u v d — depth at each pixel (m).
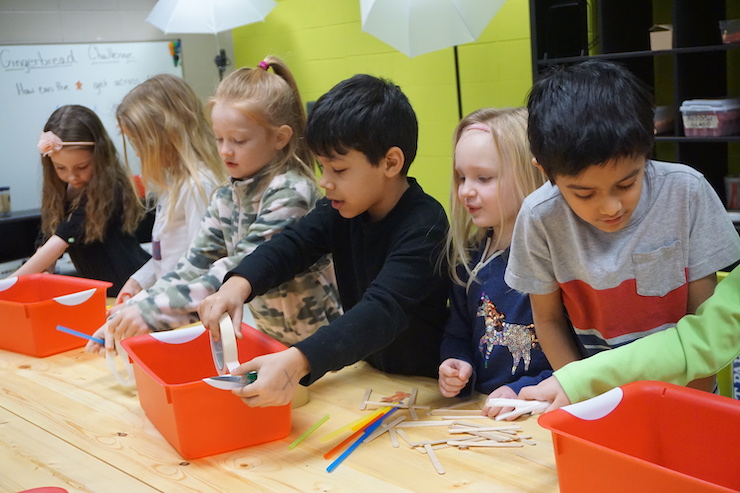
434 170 3.52
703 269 1.01
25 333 1.56
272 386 1.02
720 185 2.71
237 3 3.36
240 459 1.06
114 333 1.35
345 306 1.45
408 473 0.98
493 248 1.30
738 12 2.63
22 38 3.49
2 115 3.46
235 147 1.44
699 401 0.88
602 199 0.86
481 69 3.22
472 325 1.32
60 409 1.28
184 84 1.96
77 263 2.36
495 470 0.97
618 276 1.03
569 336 1.18
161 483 1.00
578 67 0.91
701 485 0.70
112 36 3.79
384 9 2.67
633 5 2.73
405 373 1.36
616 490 0.77
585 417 0.87
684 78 2.49
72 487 1.01
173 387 1.04
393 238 1.25
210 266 1.58
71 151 2.14
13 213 3.43
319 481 0.98
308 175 1.52
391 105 1.20
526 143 1.23
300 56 3.95
